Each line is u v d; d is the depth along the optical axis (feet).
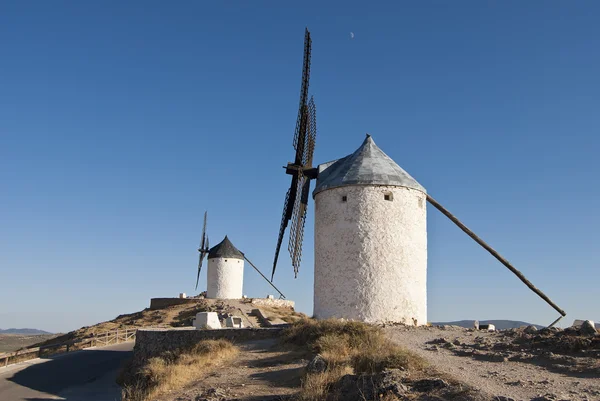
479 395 29.30
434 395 30.66
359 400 32.09
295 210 81.87
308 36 83.71
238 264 168.35
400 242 68.08
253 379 43.78
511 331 52.75
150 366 57.00
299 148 83.15
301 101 83.76
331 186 70.85
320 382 36.06
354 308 66.23
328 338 49.98
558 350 41.06
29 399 62.59
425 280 71.00
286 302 167.12
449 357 42.88
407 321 66.28
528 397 29.25
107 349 105.19
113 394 63.36
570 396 29.01
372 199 68.69
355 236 68.03
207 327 72.02
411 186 70.49
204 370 51.08
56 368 83.92
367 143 75.66
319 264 70.85
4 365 87.92
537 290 79.20
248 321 123.24
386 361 37.60
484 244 77.77
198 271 181.88
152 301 166.50
